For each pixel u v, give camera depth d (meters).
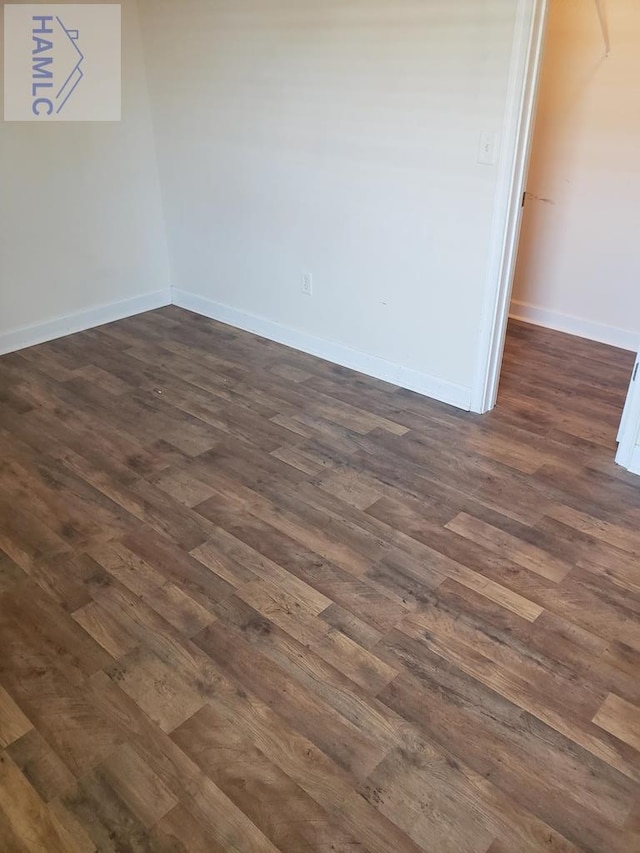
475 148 2.62
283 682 1.79
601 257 3.62
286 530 2.35
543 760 1.60
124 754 1.62
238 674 1.82
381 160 2.94
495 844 1.43
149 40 3.65
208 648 1.90
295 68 3.05
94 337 3.94
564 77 3.39
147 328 4.07
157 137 3.94
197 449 2.82
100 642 1.92
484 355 2.93
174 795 1.53
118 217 3.98
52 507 2.47
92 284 4.00
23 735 1.67
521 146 2.53
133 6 3.59
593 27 3.22
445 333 3.04
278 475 2.64
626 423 2.60
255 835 1.45
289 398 3.23
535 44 2.36
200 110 3.59
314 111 3.08
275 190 3.45
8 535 2.33
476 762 1.59
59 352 3.74
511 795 1.52
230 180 3.65
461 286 2.89
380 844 1.43
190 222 4.03
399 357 3.29
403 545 2.27
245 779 1.56
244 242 3.76
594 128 3.39
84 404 3.19
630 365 3.52
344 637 1.93
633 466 2.63
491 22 2.39
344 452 2.79
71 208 3.75
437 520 2.39
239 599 2.06
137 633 1.95
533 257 3.89
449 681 1.79
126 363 3.60
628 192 3.40
